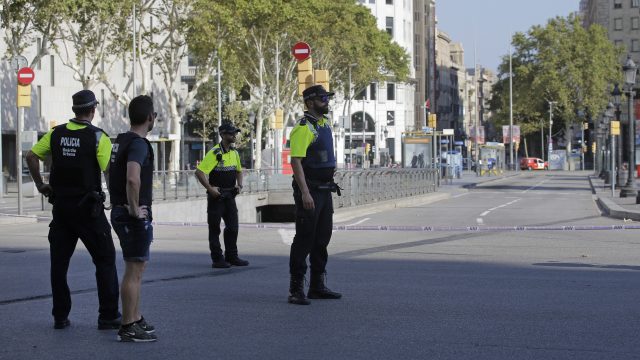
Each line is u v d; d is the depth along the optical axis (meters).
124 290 9.23
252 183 46.78
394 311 11.05
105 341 9.30
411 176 52.09
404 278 14.34
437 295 12.40
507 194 60.78
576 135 169.38
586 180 94.31
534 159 145.62
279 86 85.75
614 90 55.31
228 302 11.82
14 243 21.91
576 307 11.28
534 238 22.91
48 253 19.25
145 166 9.34
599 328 9.85
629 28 159.38
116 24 60.62
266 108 83.44
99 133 9.99
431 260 17.38
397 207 43.91
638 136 73.62
